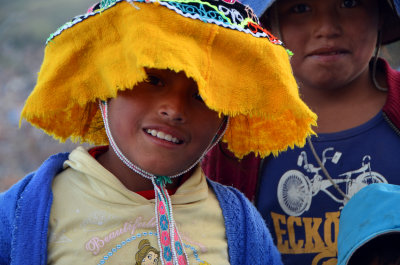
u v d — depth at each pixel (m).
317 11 1.87
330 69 1.88
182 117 1.35
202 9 1.32
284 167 1.97
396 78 1.99
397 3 1.94
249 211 1.58
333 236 1.90
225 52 1.33
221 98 1.31
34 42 9.61
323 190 1.93
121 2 1.29
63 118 1.51
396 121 1.91
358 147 1.94
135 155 1.38
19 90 8.04
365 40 1.89
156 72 1.34
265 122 1.60
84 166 1.44
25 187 1.43
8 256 1.36
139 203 1.42
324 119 2.01
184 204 1.49
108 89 1.32
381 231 1.29
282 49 1.44
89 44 1.34
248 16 1.42
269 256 1.58
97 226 1.39
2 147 6.27
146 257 1.39
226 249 1.50
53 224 1.39
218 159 2.01
